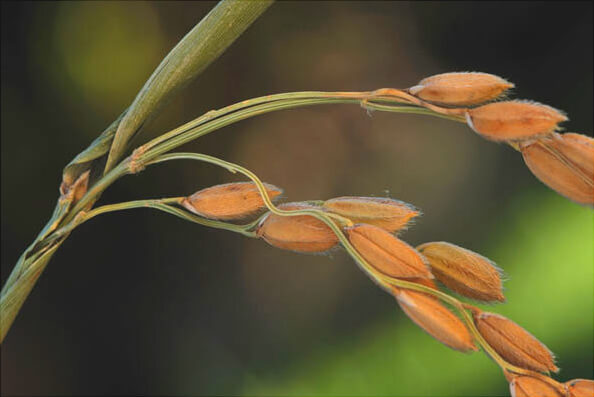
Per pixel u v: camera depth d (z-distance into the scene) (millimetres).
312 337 495
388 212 159
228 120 162
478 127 154
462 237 543
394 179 620
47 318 515
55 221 165
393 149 640
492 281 156
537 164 155
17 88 552
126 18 595
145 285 538
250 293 544
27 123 546
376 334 468
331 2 700
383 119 660
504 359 154
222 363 493
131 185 569
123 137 165
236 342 506
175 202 162
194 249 558
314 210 158
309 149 653
